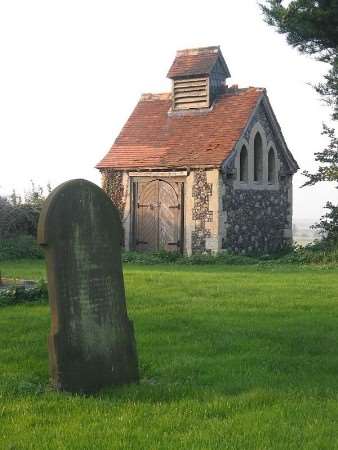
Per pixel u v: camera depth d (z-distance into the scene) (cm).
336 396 680
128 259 2266
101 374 727
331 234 2419
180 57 2700
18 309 1139
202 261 2214
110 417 616
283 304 1212
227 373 765
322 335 957
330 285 1484
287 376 757
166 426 589
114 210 748
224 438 560
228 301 1237
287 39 2045
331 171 2409
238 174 2462
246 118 2500
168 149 2519
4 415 616
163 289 1384
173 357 834
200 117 2603
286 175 2772
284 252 2627
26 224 2617
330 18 1942
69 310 712
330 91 2292
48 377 747
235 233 2452
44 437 560
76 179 728
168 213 2480
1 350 855
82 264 721
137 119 2752
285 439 560
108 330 735
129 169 2527
